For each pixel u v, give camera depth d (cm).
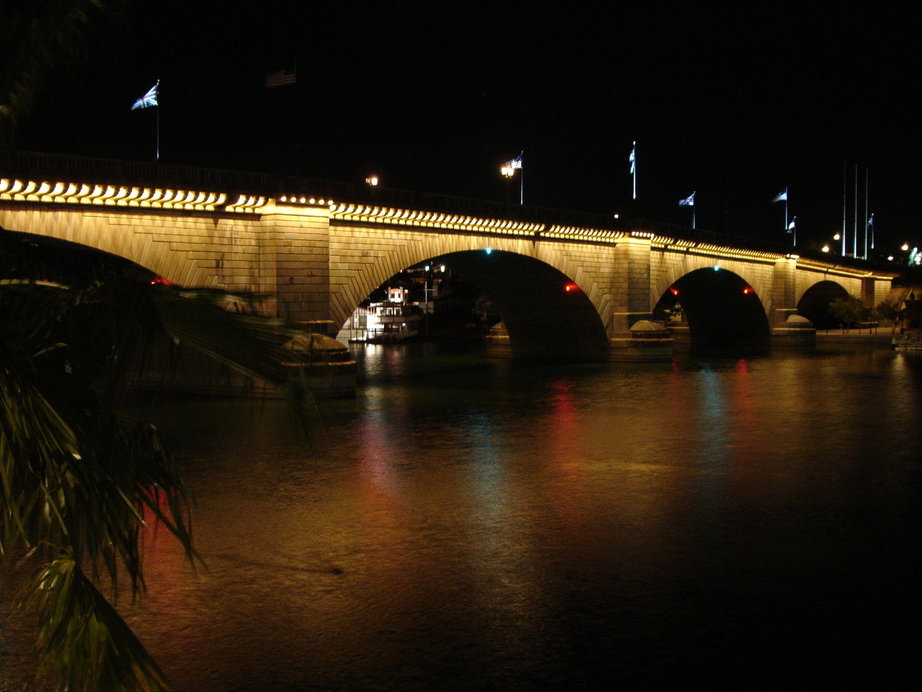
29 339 592
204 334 581
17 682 1235
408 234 5166
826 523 2150
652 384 5494
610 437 3434
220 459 2934
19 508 564
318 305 4444
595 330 7250
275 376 591
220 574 1756
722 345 9994
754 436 3447
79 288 601
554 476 2698
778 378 5869
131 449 618
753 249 8912
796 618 1535
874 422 3816
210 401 4122
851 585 1703
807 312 13250
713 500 2383
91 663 517
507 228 5847
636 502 2364
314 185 4394
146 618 1519
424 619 1521
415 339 11512
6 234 612
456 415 4078
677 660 1362
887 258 16712
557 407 4375
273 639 1433
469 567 1809
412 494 2455
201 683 1274
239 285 4219
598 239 6875
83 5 613
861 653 1391
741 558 1872
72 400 593
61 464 557
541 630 1477
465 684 1277
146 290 585
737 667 1339
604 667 1335
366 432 3553
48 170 3306
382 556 1884
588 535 2048
